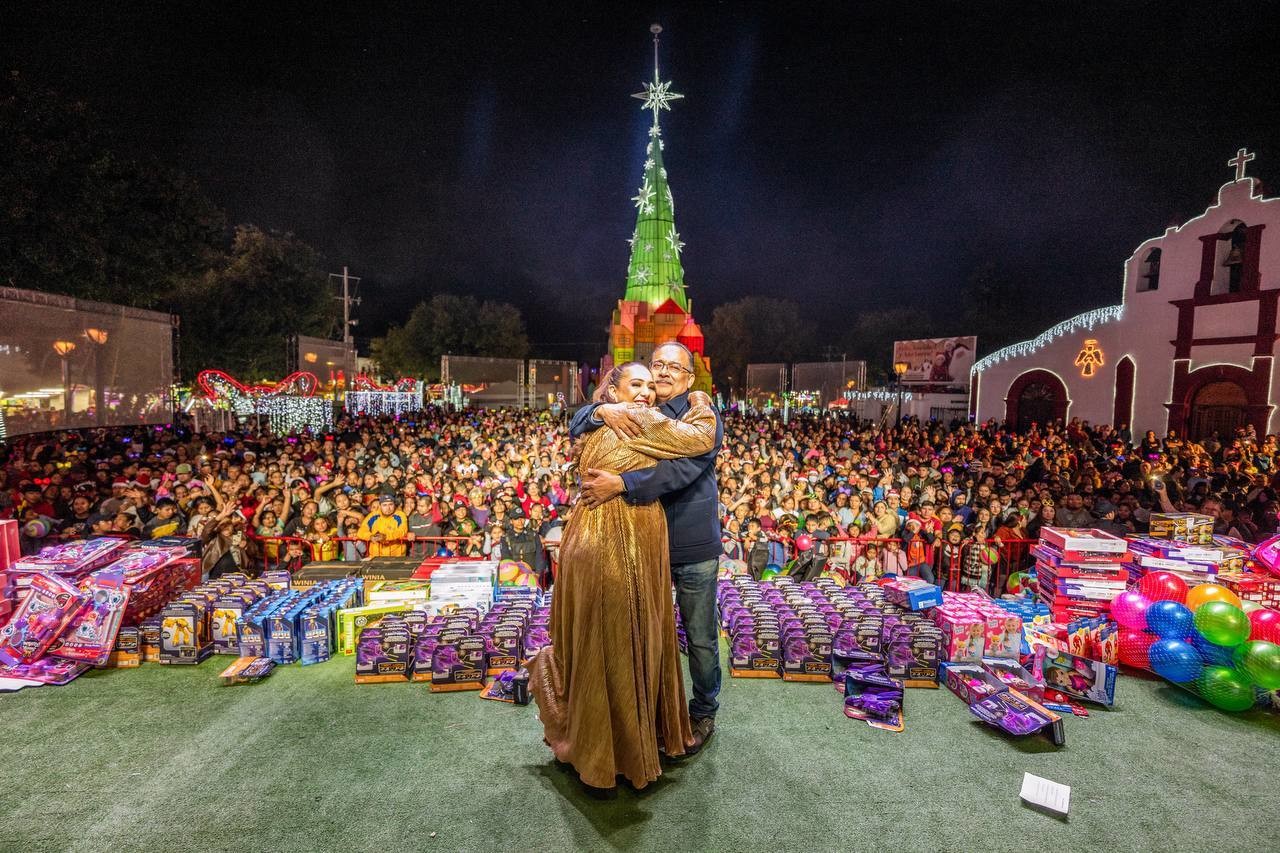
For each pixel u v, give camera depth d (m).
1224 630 3.62
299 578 4.84
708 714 3.22
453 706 3.53
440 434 16.23
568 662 2.85
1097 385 19.70
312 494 7.97
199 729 3.24
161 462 9.52
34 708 3.43
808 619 4.09
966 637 3.96
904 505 8.18
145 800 2.67
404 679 3.80
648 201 21.48
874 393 30.70
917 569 6.36
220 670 3.92
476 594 4.57
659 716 2.92
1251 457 13.86
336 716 3.40
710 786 2.83
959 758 3.09
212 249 15.92
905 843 2.48
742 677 3.94
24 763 2.92
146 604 4.21
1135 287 18.77
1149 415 18.44
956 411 27.02
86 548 4.27
